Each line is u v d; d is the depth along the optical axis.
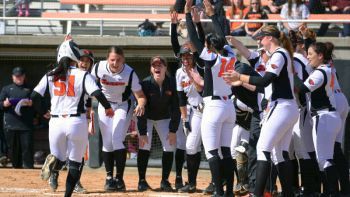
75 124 19.19
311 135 21.48
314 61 20.80
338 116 20.88
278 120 18.38
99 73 23.17
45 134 36.75
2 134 34.25
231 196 20.77
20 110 33.22
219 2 29.80
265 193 19.31
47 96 26.09
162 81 23.91
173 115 23.70
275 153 19.11
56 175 22.66
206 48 20.45
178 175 24.30
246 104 21.47
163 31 37.56
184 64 22.27
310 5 38.47
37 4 44.19
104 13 40.75
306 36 22.47
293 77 18.83
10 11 41.62
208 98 20.52
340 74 32.78
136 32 39.69
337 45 33.59
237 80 18.25
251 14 36.06
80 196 22.02
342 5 40.06
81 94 19.31
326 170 20.69
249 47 33.84
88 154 32.34
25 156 33.38
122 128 23.64
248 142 22.55
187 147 23.56
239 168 22.50
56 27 41.31
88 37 35.59
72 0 42.28
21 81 33.53
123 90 23.39
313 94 20.77
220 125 20.42
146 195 22.50
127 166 32.91
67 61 19.38
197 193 23.44
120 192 23.44
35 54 36.38
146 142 23.92
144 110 23.41
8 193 22.70
